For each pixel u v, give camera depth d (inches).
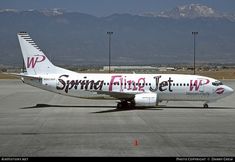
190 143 1227.9
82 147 1167.0
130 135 1363.2
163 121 1696.6
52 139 1289.4
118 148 1153.4
